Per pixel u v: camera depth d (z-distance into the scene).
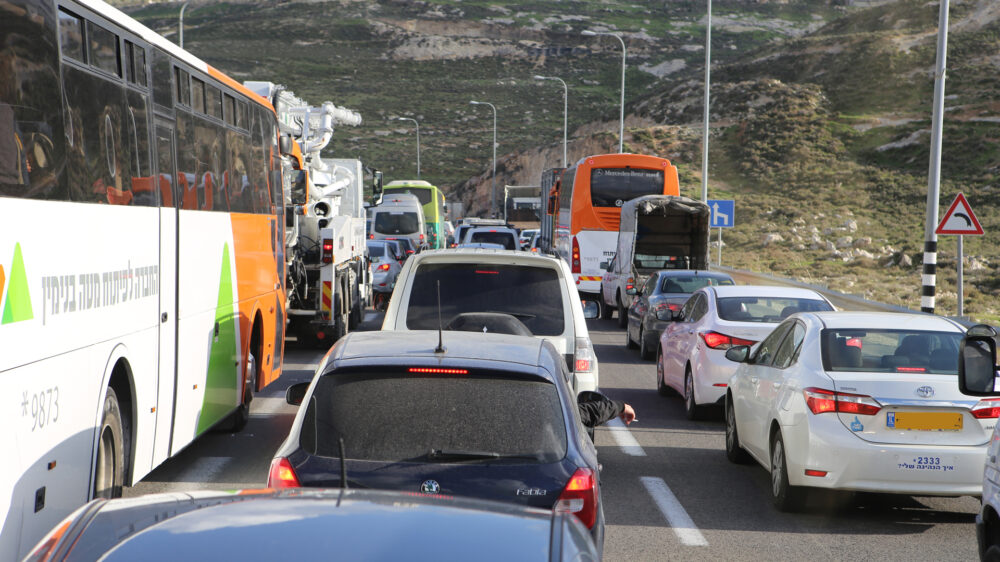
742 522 11.27
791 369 11.98
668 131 130.38
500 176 146.25
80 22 8.75
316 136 29.53
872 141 114.12
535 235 70.12
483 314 11.66
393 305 12.34
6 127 7.01
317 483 6.64
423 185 80.44
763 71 146.00
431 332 8.40
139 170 10.27
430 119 197.12
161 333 10.91
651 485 13.01
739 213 97.81
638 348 28.84
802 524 11.26
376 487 6.59
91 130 8.85
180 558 3.67
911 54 134.25
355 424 6.89
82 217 8.46
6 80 7.04
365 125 191.12
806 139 116.44
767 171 111.31
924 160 105.56
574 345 12.11
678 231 41.12
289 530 3.91
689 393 17.91
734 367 16.80
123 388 9.87
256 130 16.59
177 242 11.61
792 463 11.33
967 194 93.56
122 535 3.92
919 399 10.88
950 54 133.25
